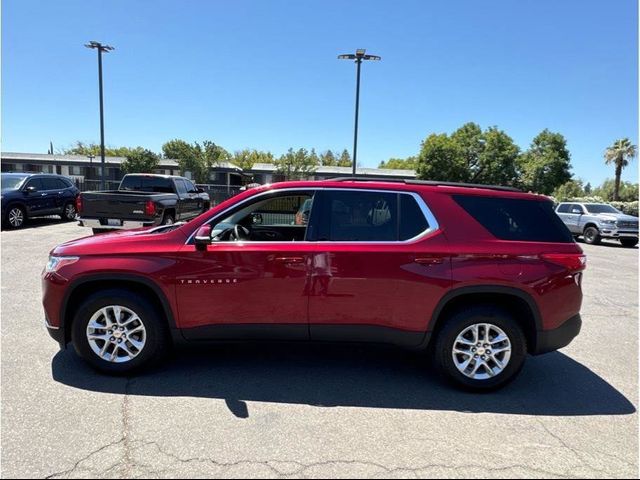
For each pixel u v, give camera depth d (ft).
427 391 12.39
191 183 53.16
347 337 12.43
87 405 11.03
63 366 13.25
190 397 11.60
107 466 8.70
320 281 12.14
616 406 11.84
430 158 149.48
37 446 9.28
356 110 67.36
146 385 12.22
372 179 13.16
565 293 12.25
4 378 12.39
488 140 154.40
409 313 12.21
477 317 12.15
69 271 12.34
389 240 12.31
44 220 58.29
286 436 9.93
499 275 11.98
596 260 43.34
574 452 9.66
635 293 26.81
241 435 9.91
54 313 12.52
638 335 18.20
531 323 12.46
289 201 15.24
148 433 9.87
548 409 11.58
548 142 165.99
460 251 12.09
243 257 12.17
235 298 12.27
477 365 12.31
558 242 12.48
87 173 154.30
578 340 17.42
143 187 46.60
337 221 12.53
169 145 138.10
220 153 143.54
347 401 11.67
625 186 233.35
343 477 8.58
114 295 12.34
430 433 10.25
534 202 12.81
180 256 12.24
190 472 8.59
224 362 13.92
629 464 9.27
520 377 13.65
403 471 8.82
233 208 12.75
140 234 13.16
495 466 9.08
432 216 12.43
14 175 51.57
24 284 23.29
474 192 12.75
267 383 12.57
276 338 12.52
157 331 12.58
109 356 12.60
